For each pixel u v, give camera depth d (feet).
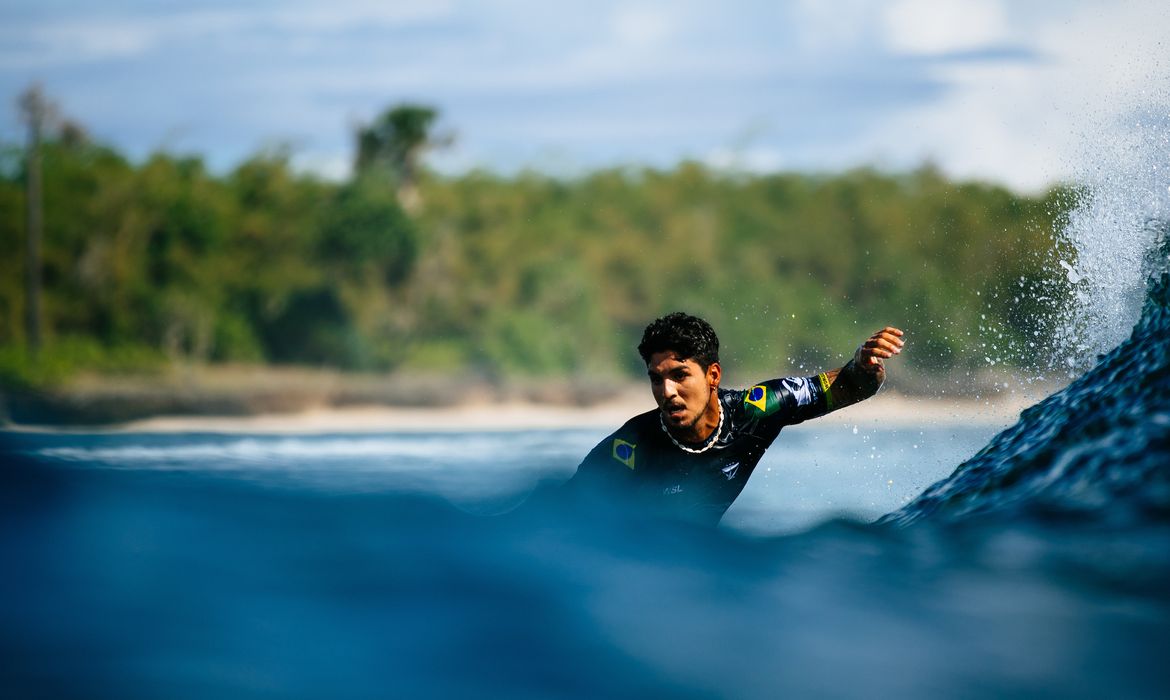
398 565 21.43
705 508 38.06
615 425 434.71
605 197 616.39
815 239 615.16
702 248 603.26
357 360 499.51
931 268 591.37
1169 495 22.59
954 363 366.84
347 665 16.05
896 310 585.63
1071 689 15.60
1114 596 18.75
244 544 22.91
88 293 472.03
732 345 583.58
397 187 561.43
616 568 21.35
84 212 477.77
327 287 502.38
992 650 16.47
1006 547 21.79
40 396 312.71
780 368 583.58
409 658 16.57
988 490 28.19
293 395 383.24
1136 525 21.91
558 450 116.57
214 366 483.10
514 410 448.65
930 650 16.92
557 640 17.13
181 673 15.81
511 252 551.18
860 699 15.10
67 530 24.03
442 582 20.43
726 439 37.52
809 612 18.37
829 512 46.34
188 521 25.27
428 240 526.16
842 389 39.19
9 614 18.21
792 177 644.69
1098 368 32.53
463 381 474.08
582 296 558.97
